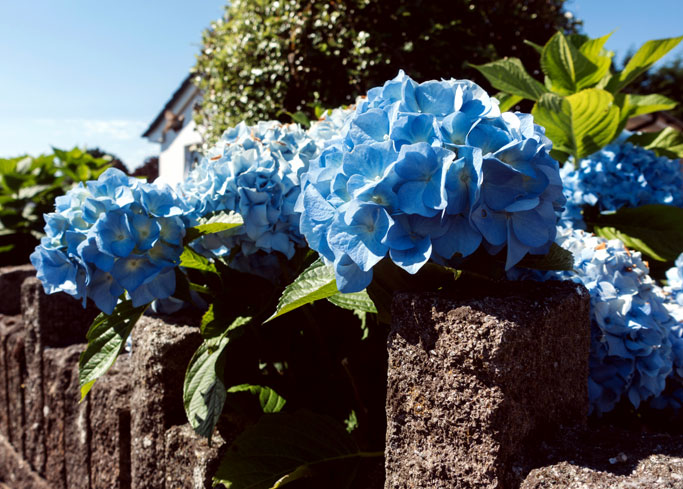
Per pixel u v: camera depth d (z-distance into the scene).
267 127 1.58
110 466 1.78
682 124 5.73
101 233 1.10
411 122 0.87
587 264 1.35
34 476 2.49
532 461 0.80
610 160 2.27
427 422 0.85
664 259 2.10
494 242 0.84
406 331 0.88
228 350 1.47
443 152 0.81
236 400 1.41
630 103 2.59
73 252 1.13
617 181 2.24
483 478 0.78
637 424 1.47
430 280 0.97
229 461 1.18
